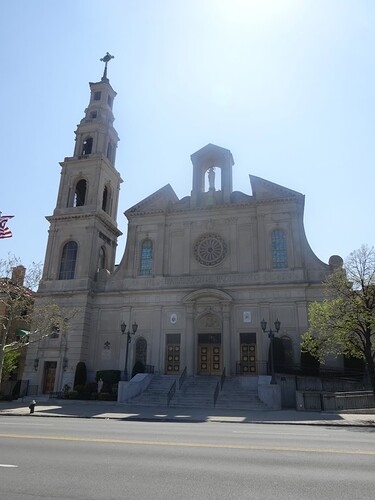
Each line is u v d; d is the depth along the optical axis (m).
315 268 37.56
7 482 6.96
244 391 31.02
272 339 30.56
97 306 41.44
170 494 6.38
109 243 47.41
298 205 39.62
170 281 40.44
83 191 48.41
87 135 49.81
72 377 38.28
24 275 36.38
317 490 6.67
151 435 13.53
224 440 12.40
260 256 38.59
